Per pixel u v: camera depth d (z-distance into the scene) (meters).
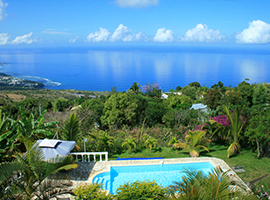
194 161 13.13
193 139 14.24
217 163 12.95
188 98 37.72
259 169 12.30
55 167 7.97
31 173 7.44
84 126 18.72
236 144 14.55
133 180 11.66
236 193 6.09
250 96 29.22
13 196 6.78
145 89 61.81
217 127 16.23
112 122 24.36
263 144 15.11
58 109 34.91
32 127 13.12
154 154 15.07
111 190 10.71
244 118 15.08
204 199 5.53
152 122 26.34
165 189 8.20
